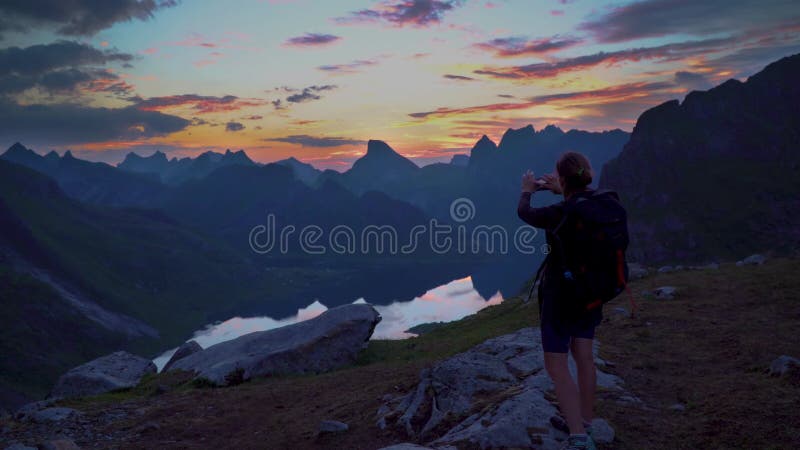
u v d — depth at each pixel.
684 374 7.61
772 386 6.38
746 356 8.20
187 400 12.71
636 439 5.29
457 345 17.17
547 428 5.46
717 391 6.50
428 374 8.33
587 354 4.24
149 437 9.97
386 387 10.13
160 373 18.33
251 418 10.64
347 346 17.97
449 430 6.57
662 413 6.00
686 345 9.38
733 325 10.48
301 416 9.80
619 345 9.64
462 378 7.74
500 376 7.76
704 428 5.38
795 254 21.12
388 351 19.14
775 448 4.70
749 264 20.34
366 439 7.47
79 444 9.91
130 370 18.80
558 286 3.97
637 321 11.75
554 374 4.05
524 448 5.18
